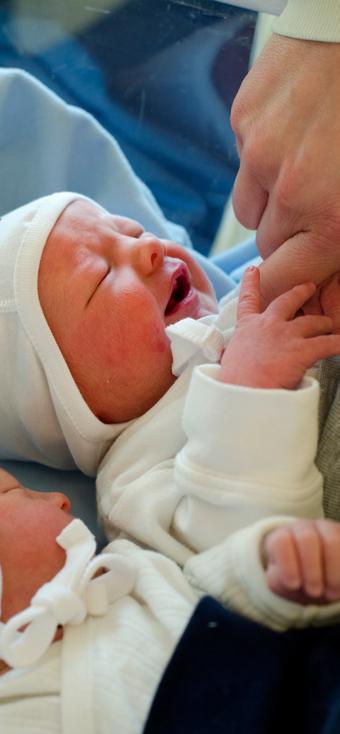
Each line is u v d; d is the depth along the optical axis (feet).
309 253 2.77
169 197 5.11
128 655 2.55
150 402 3.26
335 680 2.09
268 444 2.53
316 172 2.64
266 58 2.82
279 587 2.23
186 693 2.22
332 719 1.98
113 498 3.08
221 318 3.16
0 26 4.70
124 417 3.30
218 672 2.23
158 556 2.80
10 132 4.40
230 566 2.39
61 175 4.50
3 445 3.60
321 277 2.82
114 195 4.48
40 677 2.53
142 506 2.97
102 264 3.25
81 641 2.62
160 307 3.25
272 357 2.62
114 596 2.76
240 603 2.39
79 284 3.20
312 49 2.69
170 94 4.76
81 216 3.40
